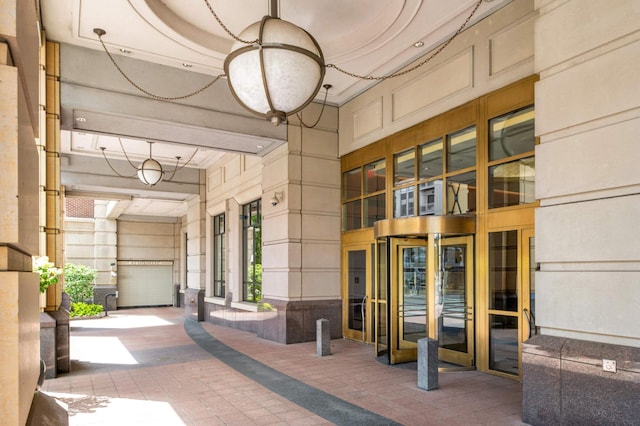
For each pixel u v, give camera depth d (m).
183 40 7.15
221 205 13.70
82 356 8.31
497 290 6.43
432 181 7.71
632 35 3.95
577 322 4.25
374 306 8.99
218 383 6.23
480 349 6.57
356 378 6.36
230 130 8.84
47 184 7.05
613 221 4.02
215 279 14.64
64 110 7.47
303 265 9.71
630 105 3.92
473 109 6.89
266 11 6.76
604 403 3.85
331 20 7.07
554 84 4.56
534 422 4.38
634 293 3.84
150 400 5.49
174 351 8.75
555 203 4.54
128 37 7.07
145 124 8.27
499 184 6.49
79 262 19.92
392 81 8.55
